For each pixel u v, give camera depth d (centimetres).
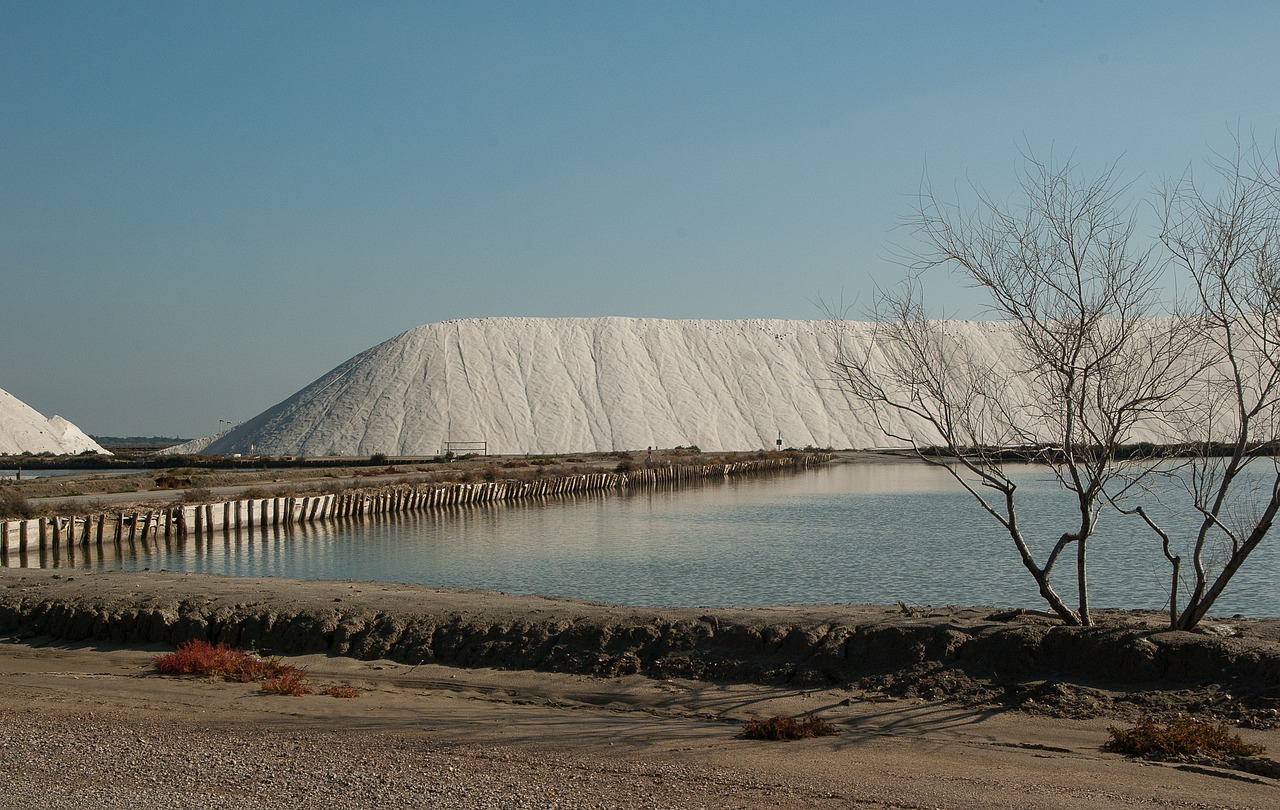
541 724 1085
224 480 5550
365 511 4472
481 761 925
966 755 941
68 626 1639
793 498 5278
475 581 2539
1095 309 1184
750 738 1013
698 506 4841
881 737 1008
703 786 844
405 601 1628
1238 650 1083
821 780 859
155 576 1973
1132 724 1023
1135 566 2588
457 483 5509
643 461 7919
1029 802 796
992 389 1522
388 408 10794
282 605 1603
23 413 10038
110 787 846
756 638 1304
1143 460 1427
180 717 1120
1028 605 2106
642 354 12594
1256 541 1144
